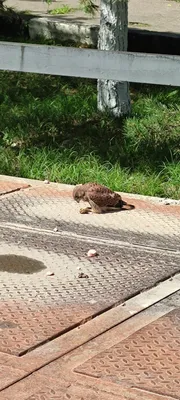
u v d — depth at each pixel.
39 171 4.98
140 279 3.52
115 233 4.03
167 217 4.26
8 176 4.91
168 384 2.70
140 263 3.69
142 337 3.00
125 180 4.84
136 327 3.10
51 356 2.88
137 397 2.62
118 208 4.36
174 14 8.92
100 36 6.00
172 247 3.87
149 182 4.80
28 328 3.06
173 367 2.80
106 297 3.34
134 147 5.38
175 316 3.18
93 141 5.54
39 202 4.43
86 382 2.71
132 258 3.74
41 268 3.62
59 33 7.86
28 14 8.55
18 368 2.79
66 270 3.61
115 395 2.63
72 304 3.27
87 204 4.42
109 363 2.82
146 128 5.62
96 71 4.48
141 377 2.73
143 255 3.78
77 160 5.17
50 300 3.31
